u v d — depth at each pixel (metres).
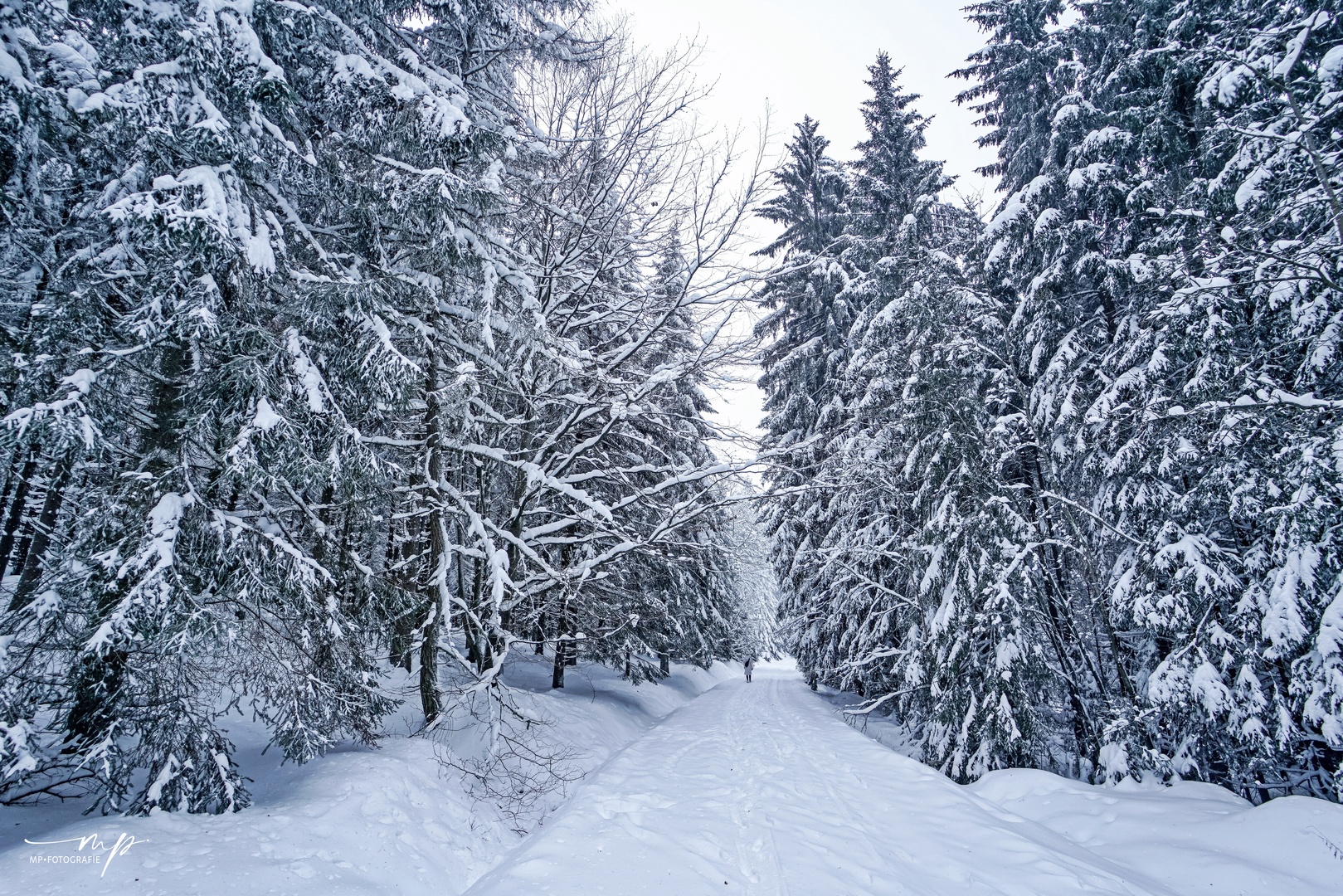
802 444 9.88
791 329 19.78
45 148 5.06
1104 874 4.30
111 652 4.45
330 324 6.52
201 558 5.10
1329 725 5.85
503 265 7.93
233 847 4.01
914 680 11.09
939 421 10.41
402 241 8.01
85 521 4.88
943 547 10.20
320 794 5.10
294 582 5.70
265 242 5.29
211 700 5.66
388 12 8.08
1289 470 6.68
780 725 12.78
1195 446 8.17
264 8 5.51
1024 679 9.00
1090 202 11.00
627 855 4.43
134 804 4.32
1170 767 7.46
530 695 11.26
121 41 5.34
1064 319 10.93
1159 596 8.09
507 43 9.25
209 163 5.11
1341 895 3.95
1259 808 5.10
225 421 5.37
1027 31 13.34
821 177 18.56
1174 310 8.03
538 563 8.74
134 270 5.19
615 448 13.27
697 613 19.55
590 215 9.55
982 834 5.16
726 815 5.64
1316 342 6.98
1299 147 7.36
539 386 10.41
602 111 9.69
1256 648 7.02
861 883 4.03
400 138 7.25
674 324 11.20
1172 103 10.02
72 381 4.43
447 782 6.48
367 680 6.72
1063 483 10.91
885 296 13.45
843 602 16.05
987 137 15.05
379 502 7.71
